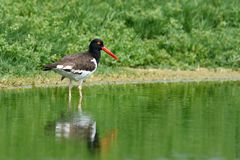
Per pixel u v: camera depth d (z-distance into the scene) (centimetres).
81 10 2178
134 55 2083
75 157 1123
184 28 2314
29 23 2016
